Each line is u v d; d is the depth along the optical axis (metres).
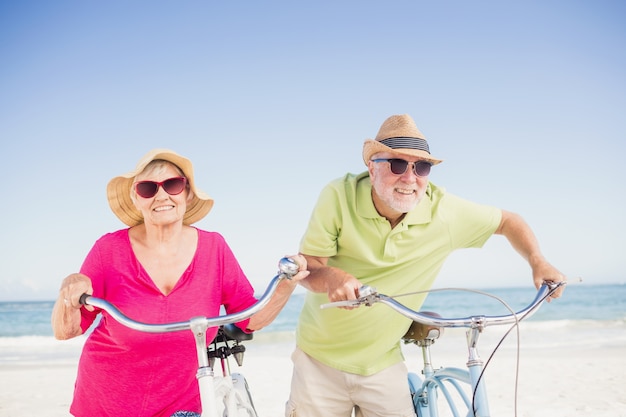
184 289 2.67
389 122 3.17
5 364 14.83
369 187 3.19
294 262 2.20
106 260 2.67
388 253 3.17
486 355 13.27
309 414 3.51
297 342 3.63
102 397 2.66
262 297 2.15
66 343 22.12
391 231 3.15
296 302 36.28
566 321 25.19
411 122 3.14
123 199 2.75
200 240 2.77
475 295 36.81
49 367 13.77
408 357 13.14
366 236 3.19
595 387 8.90
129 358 2.60
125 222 2.81
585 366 11.08
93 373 2.66
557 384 9.20
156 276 2.66
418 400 3.35
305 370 3.53
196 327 2.08
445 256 3.34
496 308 36.78
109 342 2.61
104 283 2.66
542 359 12.18
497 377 9.97
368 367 3.37
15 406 8.33
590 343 16.28
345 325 3.32
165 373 2.64
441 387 2.98
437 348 15.03
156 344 2.58
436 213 3.21
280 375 10.93
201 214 2.91
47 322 35.50
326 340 3.42
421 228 3.18
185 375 2.67
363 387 3.40
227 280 2.82
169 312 2.63
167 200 2.62
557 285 2.48
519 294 47.84
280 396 8.62
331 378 3.46
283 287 2.48
